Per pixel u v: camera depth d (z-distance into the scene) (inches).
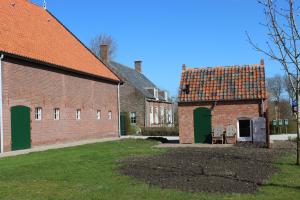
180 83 1172.5
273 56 703.7
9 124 912.3
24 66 973.2
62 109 1144.2
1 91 885.2
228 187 436.5
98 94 1373.0
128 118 1845.5
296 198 385.1
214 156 740.7
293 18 482.3
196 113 1122.0
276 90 2810.0
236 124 1088.2
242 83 1119.6
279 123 1573.6
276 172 538.9
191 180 479.2
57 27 1402.6
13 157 756.0
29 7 1302.9
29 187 451.5
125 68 2208.4
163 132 1774.1
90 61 1413.6
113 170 567.2
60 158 713.6
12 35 1021.8
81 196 404.2
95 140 1283.2
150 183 464.4
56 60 1124.5
